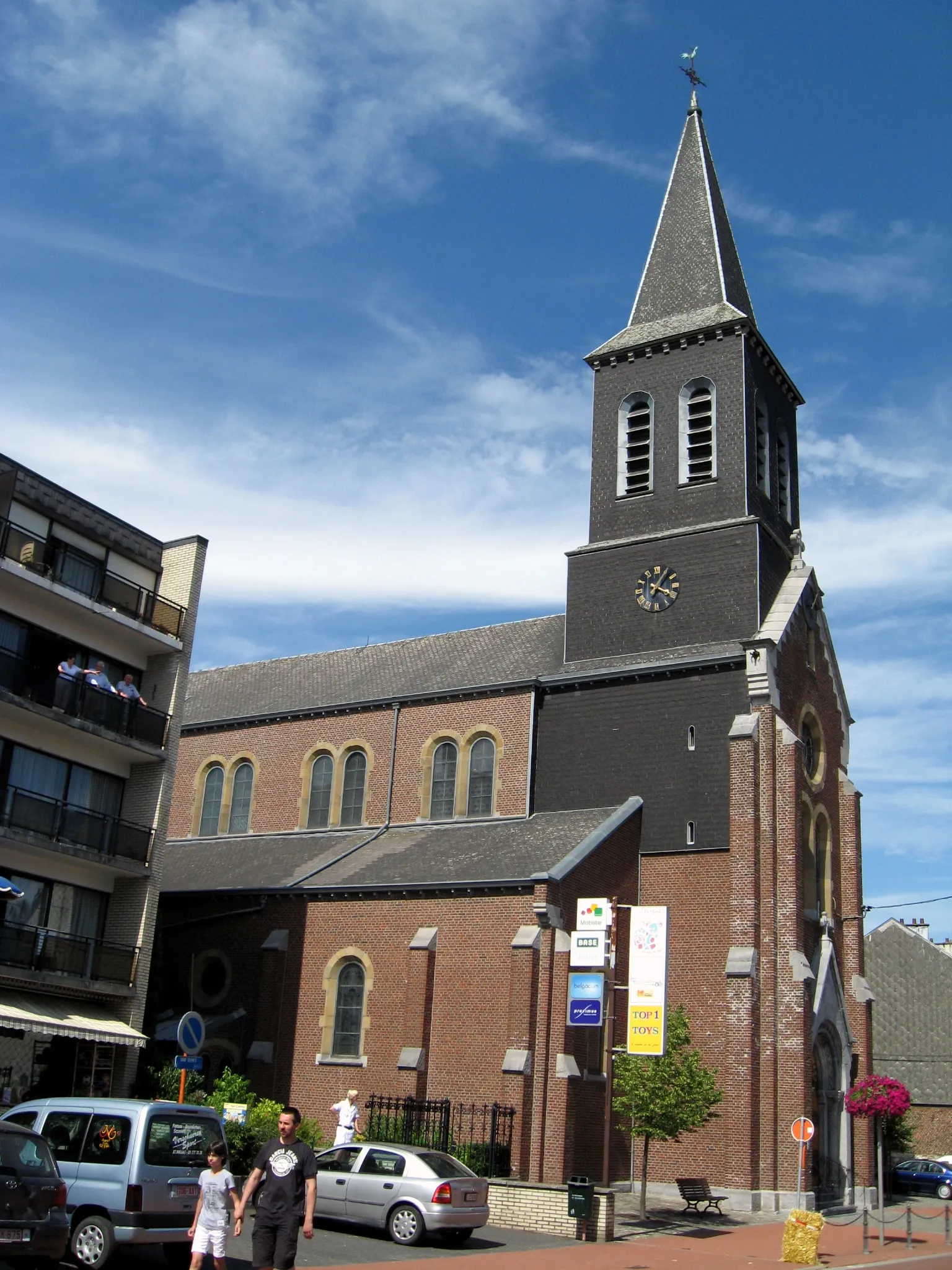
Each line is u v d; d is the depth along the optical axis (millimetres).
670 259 46875
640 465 43969
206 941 39781
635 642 41281
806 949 37469
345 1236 23344
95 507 33344
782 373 45938
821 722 41250
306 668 50625
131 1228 17797
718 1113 32531
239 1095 32438
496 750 41562
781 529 44219
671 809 37562
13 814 29734
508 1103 31312
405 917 35781
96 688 31859
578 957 31344
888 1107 31234
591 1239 25109
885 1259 24781
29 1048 30484
